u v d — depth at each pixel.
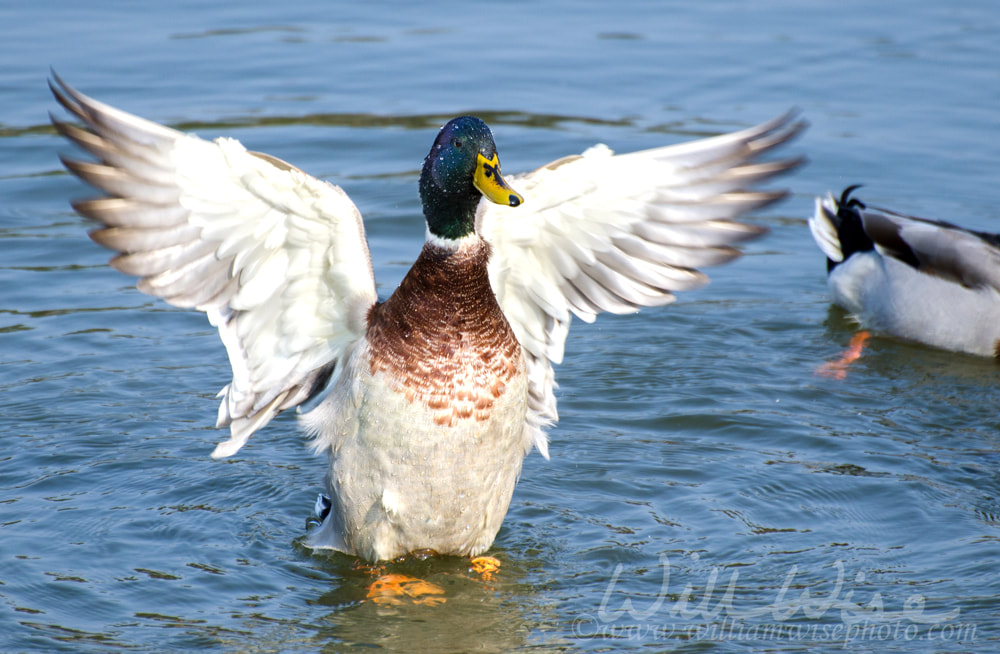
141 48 21.59
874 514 10.15
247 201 8.09
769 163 8.85
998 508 10.20
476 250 8.47
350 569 9.28
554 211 9.00
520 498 10.54
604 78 20.83
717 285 15.81
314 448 9.25
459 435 8.57
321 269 8.66
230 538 9.75
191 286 8.45
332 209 8.19
